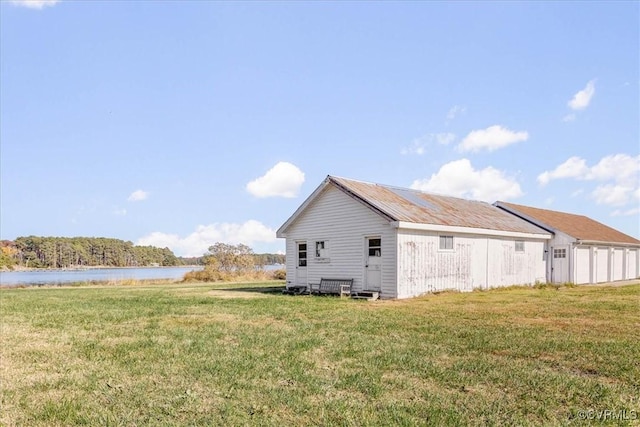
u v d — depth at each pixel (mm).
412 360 6617
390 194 20703
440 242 18984
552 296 17031
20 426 4391
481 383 5512
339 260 19453
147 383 5672
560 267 25906
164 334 9125
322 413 4562
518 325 9781
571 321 10336
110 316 12008
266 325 10172
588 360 6535
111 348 7762
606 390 5184
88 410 4773
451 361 6582
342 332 9094
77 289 27062
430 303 14891
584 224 32094
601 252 28812
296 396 5070
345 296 18188
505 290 20828
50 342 8406
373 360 6648
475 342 7863
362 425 4273
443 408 4660
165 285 32250
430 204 21484
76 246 93375
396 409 4648
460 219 20516
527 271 24172
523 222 26109
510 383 5488
